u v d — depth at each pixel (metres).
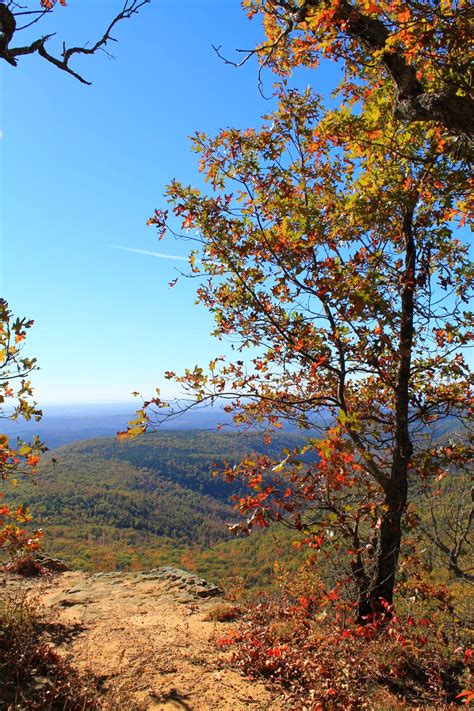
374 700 4.77
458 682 5.22
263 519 5.51
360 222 6.02
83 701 4.14
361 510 6.96
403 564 7.43
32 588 9.02
